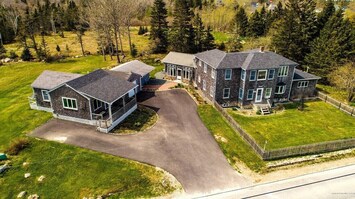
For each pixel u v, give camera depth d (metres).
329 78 47.41
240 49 62.19
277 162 25.70
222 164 25.06
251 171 24.38
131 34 83.19
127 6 58.56
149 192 21.39
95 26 58.25
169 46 63.66
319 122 34.06
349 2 100.19
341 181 23.53
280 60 37.41
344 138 30.25
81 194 20.88
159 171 23.67
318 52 50.22
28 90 42.62
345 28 49.72
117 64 55.88
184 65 45.28
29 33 65.75
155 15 64.81
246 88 36.66
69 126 30.59
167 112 35.09
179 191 21.64
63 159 24.81
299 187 22.66
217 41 71.94
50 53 63.00
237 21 77.19
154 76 49.28
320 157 26.75
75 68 53.62
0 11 86.25
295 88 40.78
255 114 36.03
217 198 21.14
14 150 25.52
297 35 53.69
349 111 36.66
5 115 33.53
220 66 35.53
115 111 33.62
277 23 62.66
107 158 25.12
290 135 30.70
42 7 96.31
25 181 22.14
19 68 53.78
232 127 31.67
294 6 55.75
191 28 61.78
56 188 21.45
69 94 30.27
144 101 38.38
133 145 27.39
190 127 31.44
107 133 29.36
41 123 31.23
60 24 88.31
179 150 26.88
